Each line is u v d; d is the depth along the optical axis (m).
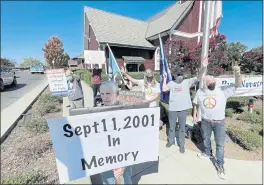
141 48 18.23
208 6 4.05
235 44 23.00
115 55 17.22
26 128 4.71
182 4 20.52
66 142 2.13
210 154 3.34
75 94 5.75
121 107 2.25
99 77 7.37
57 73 7.95
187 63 9.95
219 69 9.28
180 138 3.59
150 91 4.05
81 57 33.81
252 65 13.94
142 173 2.99
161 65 4.71
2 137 4.20
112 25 19.61
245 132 3.89
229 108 6.35
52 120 2.06
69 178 2.17
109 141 2.26
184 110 3.50
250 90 5.66
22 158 3.37
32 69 36.47
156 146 2.46
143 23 23.05
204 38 4.16
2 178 2.77
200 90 3.09
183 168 3.10
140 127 2.35
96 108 2.18
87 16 19.06
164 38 18.58
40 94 10.30
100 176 2.49
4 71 13.28
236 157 3.42
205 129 3.16
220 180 2.79
